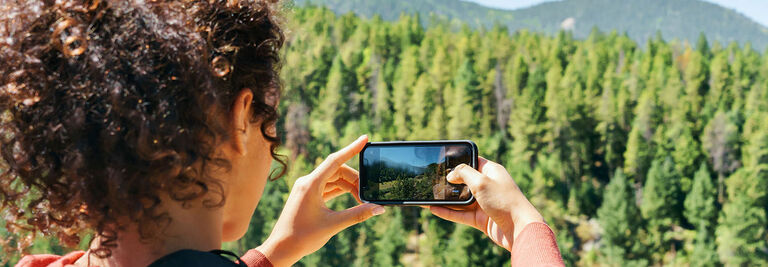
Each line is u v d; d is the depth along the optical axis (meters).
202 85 0.65
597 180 77.50
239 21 0.73
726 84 88.12
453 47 104.94
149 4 0.68
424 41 101.44
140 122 0.61
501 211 0.97
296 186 1.12
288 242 1.07
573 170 75.62
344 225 1.11
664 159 73.81
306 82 82.44
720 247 59.84
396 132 79.44
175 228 0.70
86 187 0.63
